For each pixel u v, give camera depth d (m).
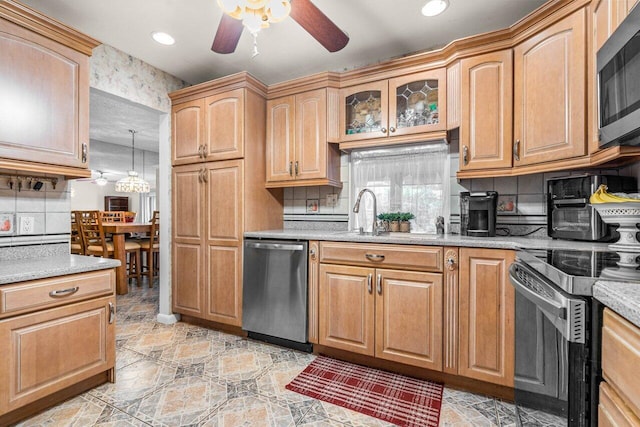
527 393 1.28
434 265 1.89
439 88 2.23
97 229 3.93
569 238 1.80
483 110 2.03
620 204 1.09
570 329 0.89
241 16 1.45
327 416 1.61
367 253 2.08
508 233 2.25
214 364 2.14
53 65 1.79
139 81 2.68
